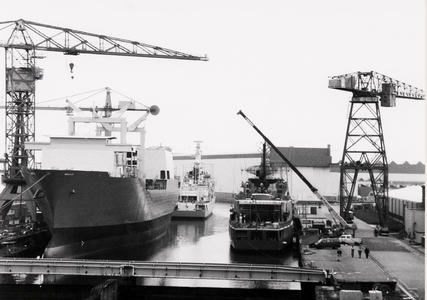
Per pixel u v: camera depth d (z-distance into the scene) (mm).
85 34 61656
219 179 137125
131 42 63219
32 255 50250
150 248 55281
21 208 60719
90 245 49844
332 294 30078
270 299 36750
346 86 58812
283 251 52656
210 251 53250
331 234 51938
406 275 35219
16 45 57438
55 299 36906
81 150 53344
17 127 57812
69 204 45812
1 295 37062
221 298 36969
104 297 33219
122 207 52250
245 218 54438
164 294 37594
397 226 58500
